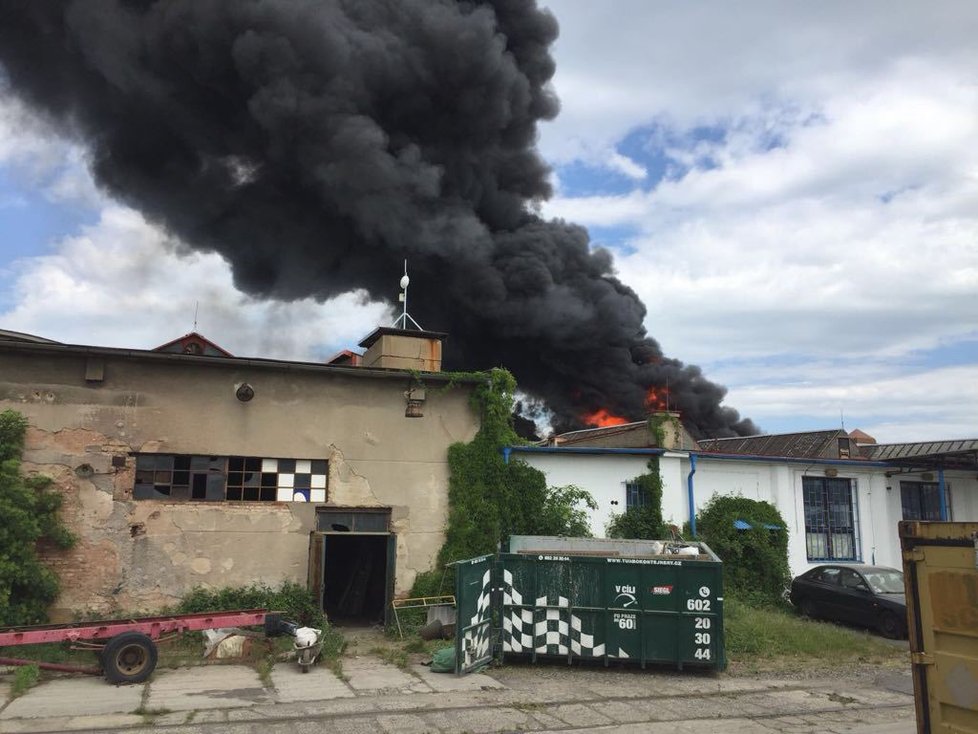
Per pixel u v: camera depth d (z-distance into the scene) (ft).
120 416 39.14
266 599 39.29
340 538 47.85
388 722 24.23
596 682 30.76
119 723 23.22
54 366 38.45
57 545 37.09
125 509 38.58
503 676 31.22
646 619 32.91
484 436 46.55
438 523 44.70
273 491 41.91
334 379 43.83
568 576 33.47
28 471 37.11
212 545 39.88
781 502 55.47
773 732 24.17
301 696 27.25
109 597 37.60
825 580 48.73
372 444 43.98
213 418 40.88
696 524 53.06
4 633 27.58
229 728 23.06
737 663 35.04
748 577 52.65
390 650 35.60
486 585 32.96
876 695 30.09
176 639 35.24
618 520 50.29
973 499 64.64
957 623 15.76
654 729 24.22
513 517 46.44
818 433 73.56
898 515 60.59
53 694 26.63
